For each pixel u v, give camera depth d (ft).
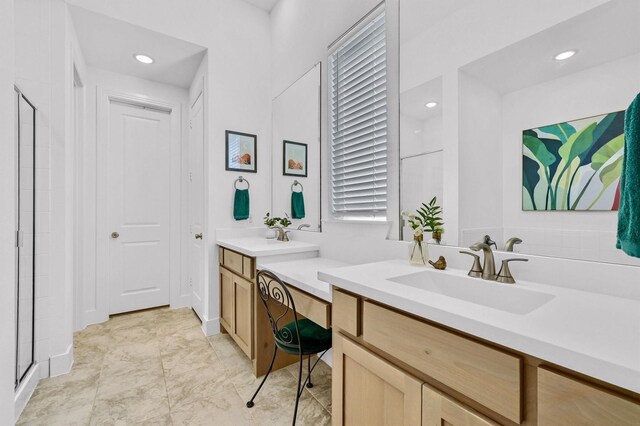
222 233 8.52
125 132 9.79
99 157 9.18
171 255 10.50
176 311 10.12
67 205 6.43
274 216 9.18
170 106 10.45
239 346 6.92
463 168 4.10
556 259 3.22
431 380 2.60
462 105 4.10
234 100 8.84
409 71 4.88
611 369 1.54
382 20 5.43
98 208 9.14
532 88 3.38
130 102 9.81
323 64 7.02
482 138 3.86
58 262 6.24
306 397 5.42
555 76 3.19
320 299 4.29
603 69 2.87
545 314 2.30
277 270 5.48
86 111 9.00
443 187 4.36
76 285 8.49
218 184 8.53
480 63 3.87
